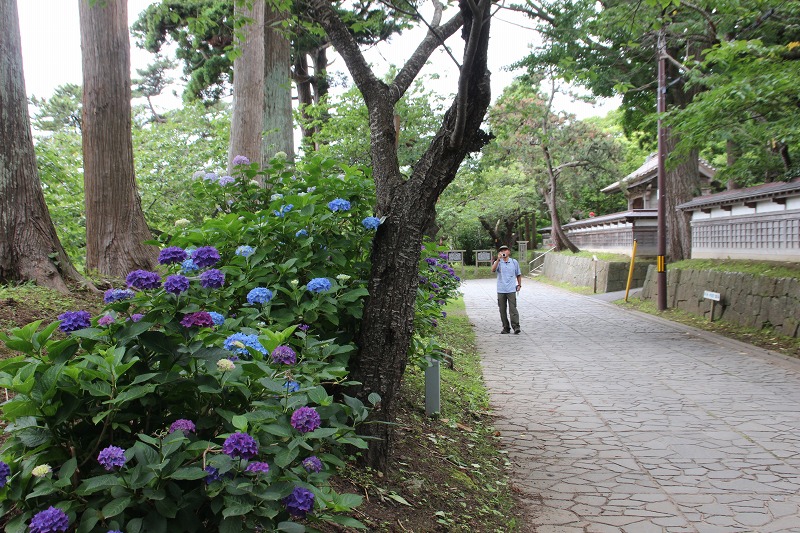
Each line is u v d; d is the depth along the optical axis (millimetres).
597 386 8117
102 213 8234
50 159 10703
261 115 10258
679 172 19062
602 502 4418
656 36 14039
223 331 2566
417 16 4309
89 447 2188
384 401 3957
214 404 2443
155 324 2416
